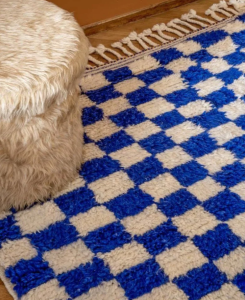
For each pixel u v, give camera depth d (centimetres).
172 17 199
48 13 119
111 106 153
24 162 112
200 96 155
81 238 114
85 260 109
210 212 119
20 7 121
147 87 160
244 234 114
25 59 105
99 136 142
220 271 106
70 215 119
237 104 151
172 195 124
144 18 199
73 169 126
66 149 119
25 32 112
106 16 194
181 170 130
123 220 118
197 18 196
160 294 102
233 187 125
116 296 102
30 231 115
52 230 115
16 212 120
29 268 107
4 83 100
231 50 174
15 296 102
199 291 102
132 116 148
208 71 165
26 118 106
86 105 153
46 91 104
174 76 164
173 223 117
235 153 135
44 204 122
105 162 133
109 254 110
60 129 115
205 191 125
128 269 107
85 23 190
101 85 161
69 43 111
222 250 110
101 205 122
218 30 185
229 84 160
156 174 130
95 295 102
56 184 122
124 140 140
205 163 133
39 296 102
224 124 145
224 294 101
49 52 108
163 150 137
